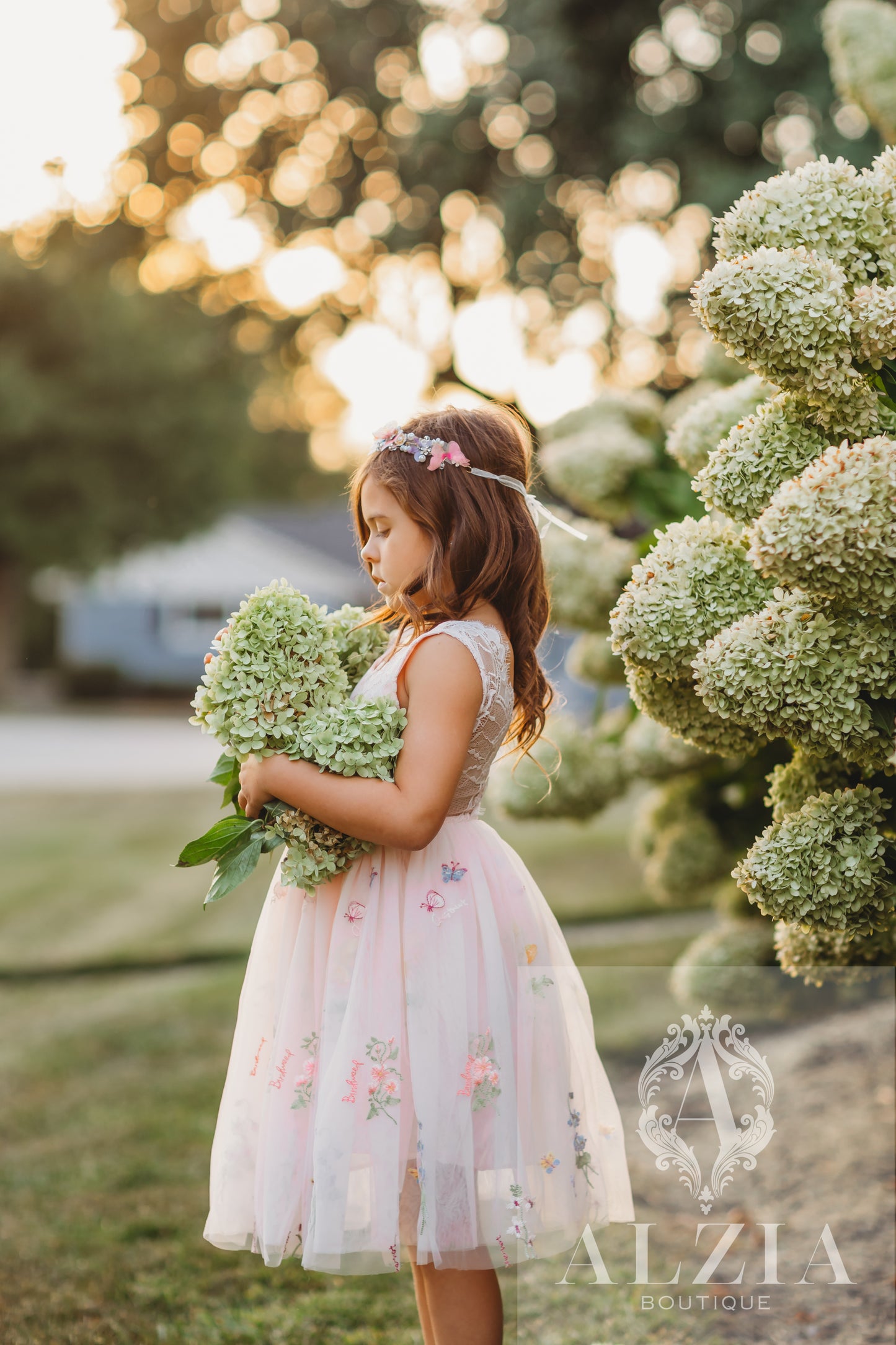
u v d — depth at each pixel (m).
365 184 8.62
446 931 1.66
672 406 3.33
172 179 11.64
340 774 1.61
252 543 26.86
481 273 7.47
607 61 6.41
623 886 7.34
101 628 27.53
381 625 1.95
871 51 3.25
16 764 14.11
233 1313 2.43
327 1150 1.56
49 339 21.12
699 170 6.04
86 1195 3.13
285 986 1.73
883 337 1.50
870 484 1.37
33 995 5.39
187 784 12.32
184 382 21.73
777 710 1.55
